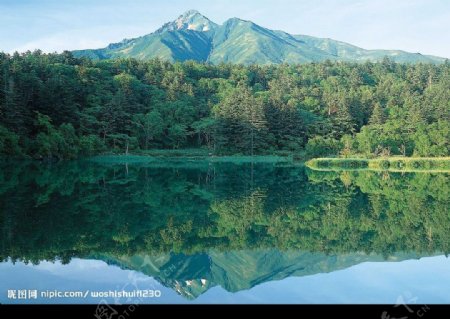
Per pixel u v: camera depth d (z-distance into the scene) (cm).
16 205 3241
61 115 9400
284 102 13650
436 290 1636
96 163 8531
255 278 1777
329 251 2197
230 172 7244
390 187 5072
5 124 7844
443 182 5750
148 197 3966
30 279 1716
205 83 17912
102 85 13412
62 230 2505
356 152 10819
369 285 1689
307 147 10844
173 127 12212
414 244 2344
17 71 9925
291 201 3856
